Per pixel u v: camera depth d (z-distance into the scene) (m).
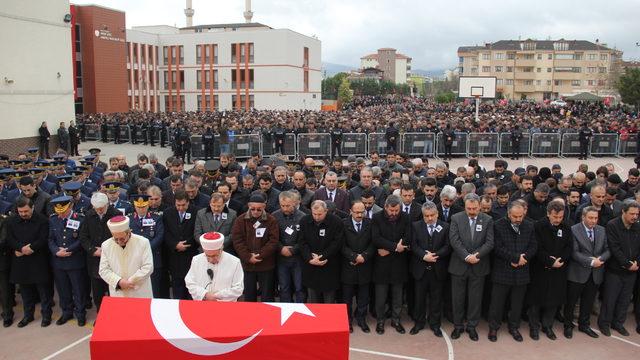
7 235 7.59
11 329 7.73
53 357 6.86
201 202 8.73
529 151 27.50
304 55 62.16
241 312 4.49
